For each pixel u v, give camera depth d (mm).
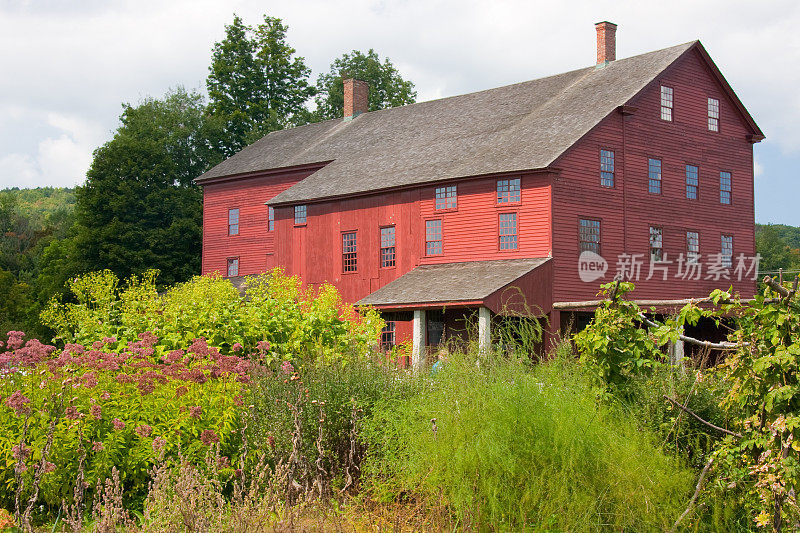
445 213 30328
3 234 98750
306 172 40844
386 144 37875
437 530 7699
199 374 9188
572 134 28953
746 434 7738
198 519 6844
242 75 62875
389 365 10758
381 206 32469
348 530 7664
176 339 12773
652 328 9719
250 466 9023
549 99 34062
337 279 33781
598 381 9602
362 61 67875
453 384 8953
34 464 7754
